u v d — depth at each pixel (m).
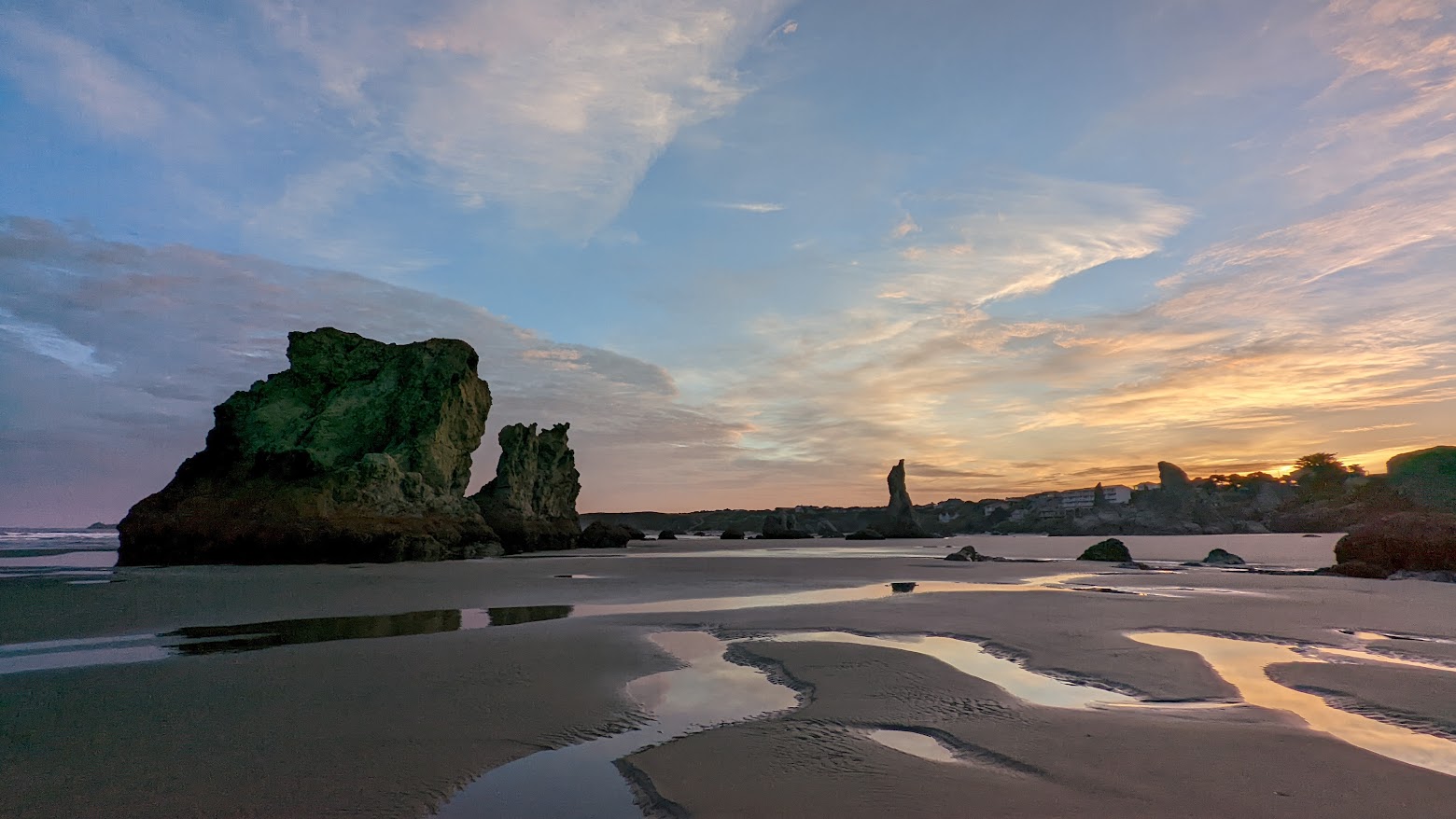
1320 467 159.00
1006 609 20.44
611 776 7.11
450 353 55.19
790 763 7.39
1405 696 10.27
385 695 10.05
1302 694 10.45
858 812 6.05
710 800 6.36
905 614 19.41
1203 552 65.44
